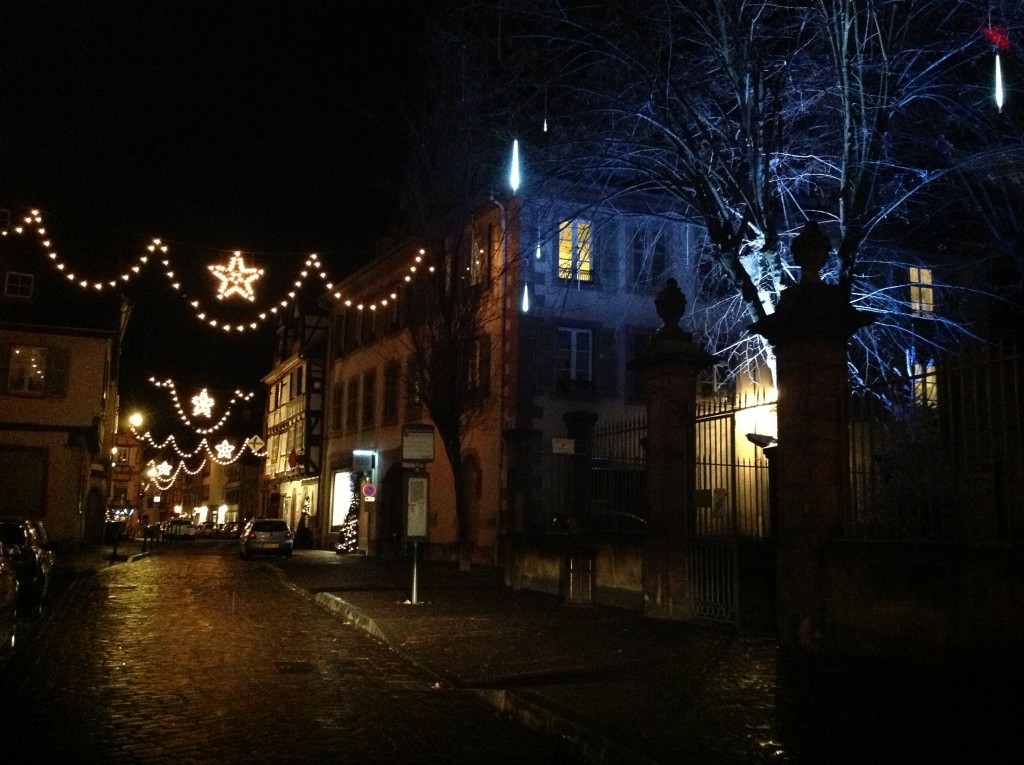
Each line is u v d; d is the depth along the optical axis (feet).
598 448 56.44
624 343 87.76
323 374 149.38
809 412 34.68
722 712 25.12
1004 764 20.24
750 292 47.29
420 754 22.45
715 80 49.06
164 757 21.68
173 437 232.94
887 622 30.76
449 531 96.27
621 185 63.00
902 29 43.91
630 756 21.33
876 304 59.11
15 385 110.93
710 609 42.32
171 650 37.93
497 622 45.14
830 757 20.84
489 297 89.04
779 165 53.78
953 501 29.68
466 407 87.97
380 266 121.08
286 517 166.40
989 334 71.51
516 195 51.44
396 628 43.19
